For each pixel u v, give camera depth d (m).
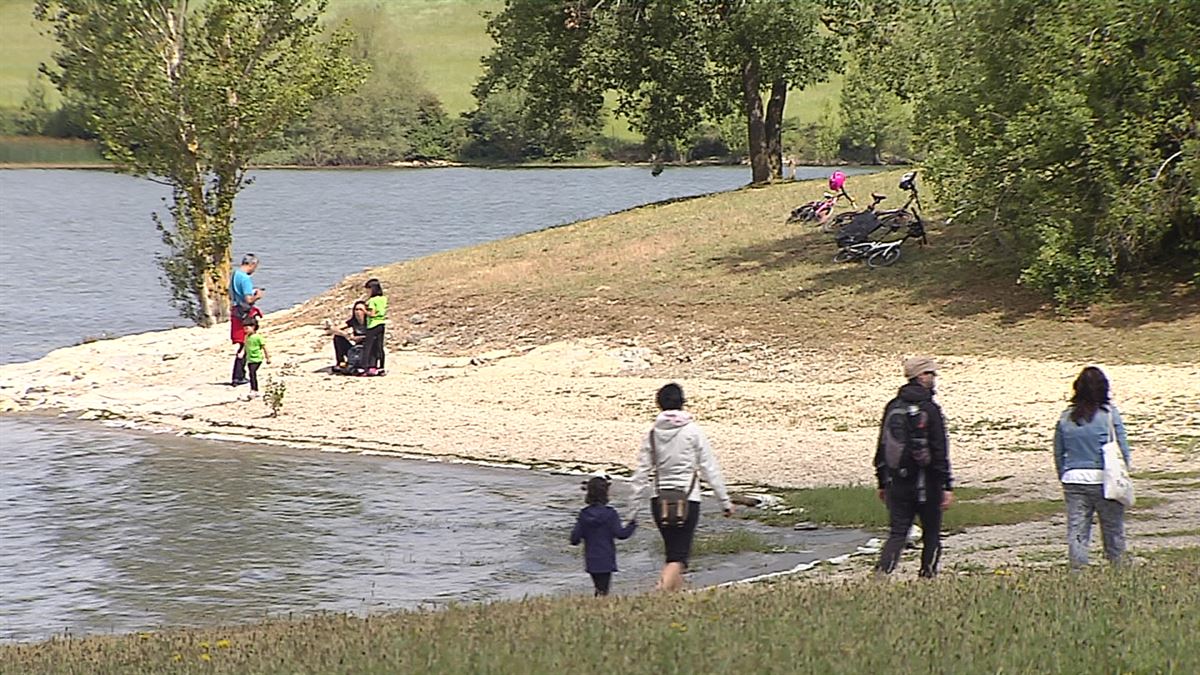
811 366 54.09
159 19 76.94
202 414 50.81
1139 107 54.31
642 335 60.25
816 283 63.22
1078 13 55.50
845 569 27.25
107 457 43.94
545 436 45.25
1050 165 56.03
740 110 103.06
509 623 18.22
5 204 182.88
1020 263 59.62
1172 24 54.22
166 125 76.50
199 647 18.33
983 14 57.69
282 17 77.94
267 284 103.56
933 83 61.94
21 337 80.31
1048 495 33.66
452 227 145.62
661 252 73.31
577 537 24.64
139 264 119.81
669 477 23.64
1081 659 15.12
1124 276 57.25
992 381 48.91
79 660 18.20
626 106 99.25
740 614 17.95
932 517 22.84
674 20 94.56
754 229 75.94
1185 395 44.50
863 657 15.28
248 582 29.47
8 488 39.56
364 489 38.75
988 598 18.52
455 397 52.38
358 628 19.06
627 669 15.12
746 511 34.06
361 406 51.00
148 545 32.94
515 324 63.94
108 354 66.06
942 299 58.81
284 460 42.94
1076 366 49.94
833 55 95.25
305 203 175.50
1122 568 21.52
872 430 44.34
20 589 29.33
